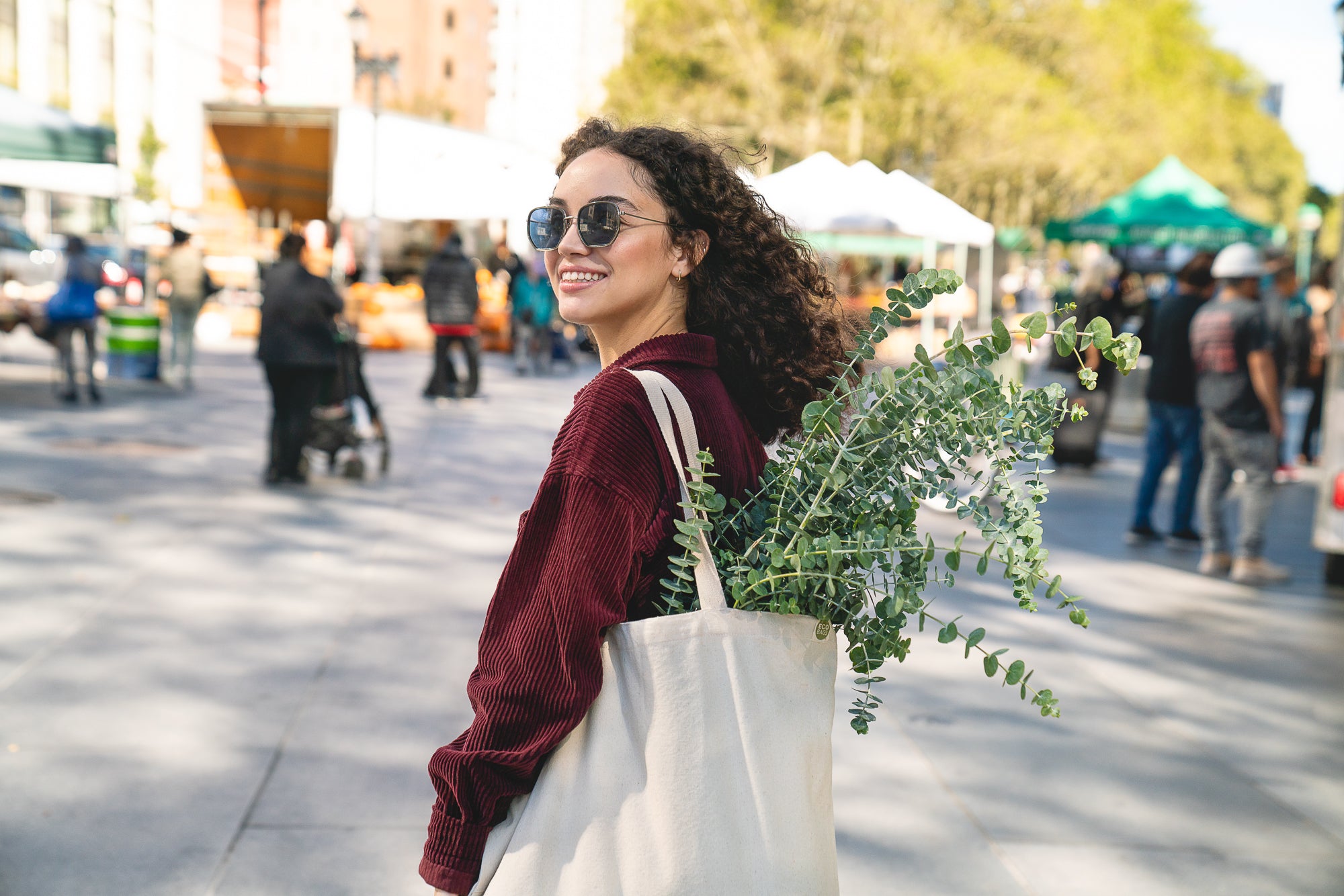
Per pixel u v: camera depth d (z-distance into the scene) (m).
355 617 5.48
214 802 3.59
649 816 1.38
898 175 8.73
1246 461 7.30
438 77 79.50
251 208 22.78
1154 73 47.00
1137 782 4.06
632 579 1.42
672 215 1.60
